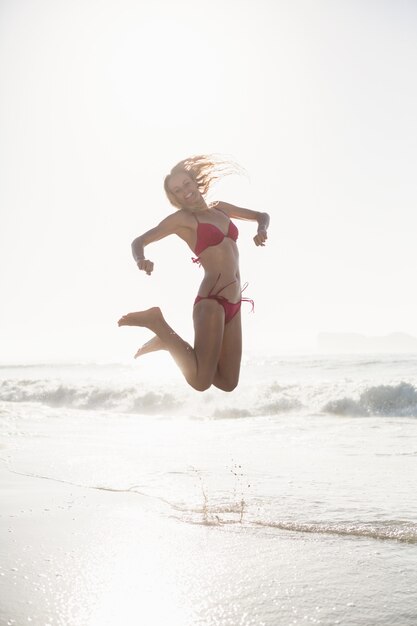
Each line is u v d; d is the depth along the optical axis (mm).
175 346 4023
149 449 8391
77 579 3432
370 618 2928
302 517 4727
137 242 4008
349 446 8641
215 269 4195
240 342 4352
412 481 6027
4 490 5770
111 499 5391
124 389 18172
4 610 3002
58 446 8727
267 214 4496
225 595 3215
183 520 4695
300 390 16188
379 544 4086
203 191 4379
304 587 3330
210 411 15352
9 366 47594
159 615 2971
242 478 6277
